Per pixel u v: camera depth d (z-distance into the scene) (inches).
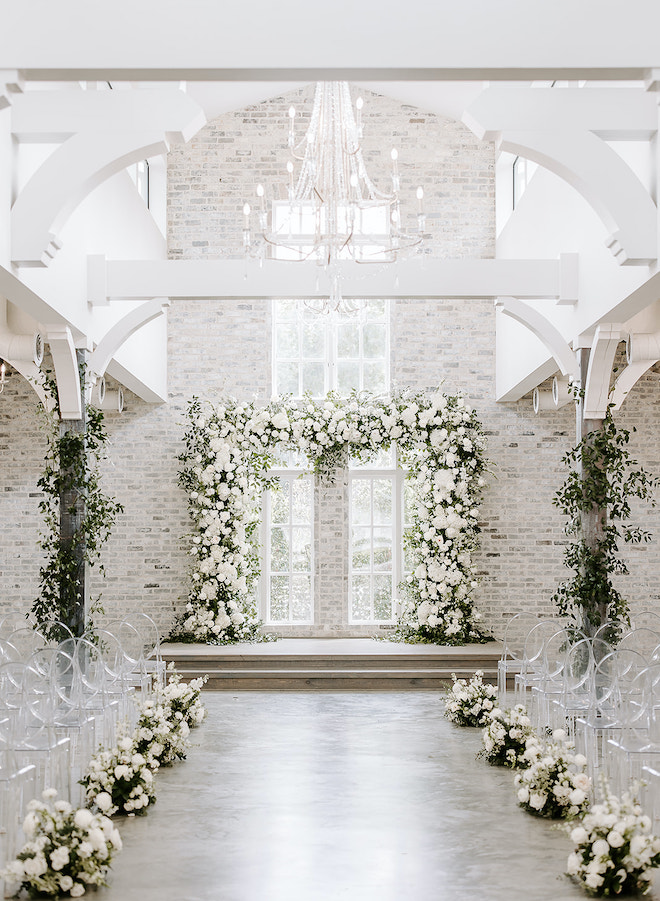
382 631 534.3
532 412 532.7
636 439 493.7
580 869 180.4
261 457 528.4
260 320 538.3
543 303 422.9
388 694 426.9
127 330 365.7
